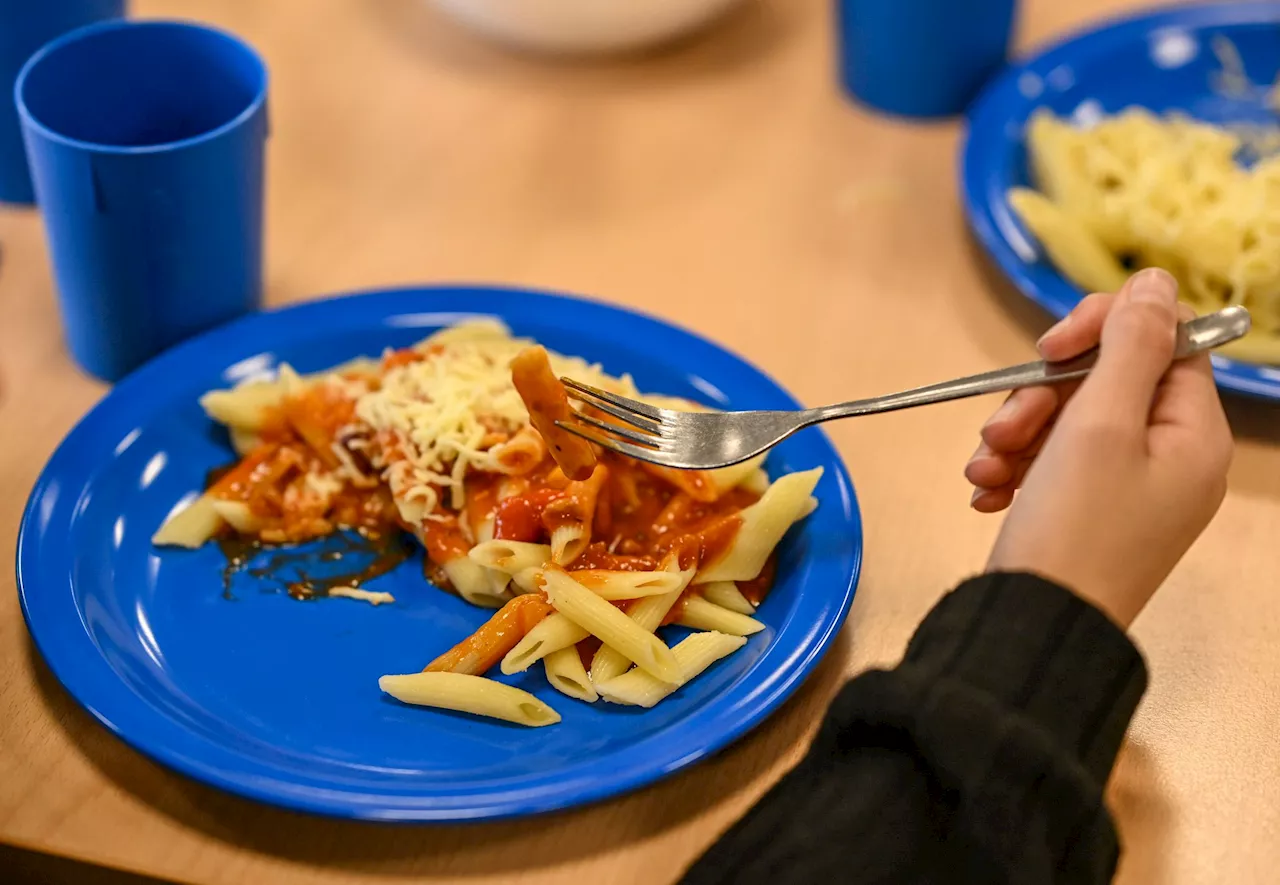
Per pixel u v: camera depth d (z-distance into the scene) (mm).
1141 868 845
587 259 1355
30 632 914
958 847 688
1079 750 707
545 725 905
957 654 729
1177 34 1606
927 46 1496
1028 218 1262
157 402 1113
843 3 1531
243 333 1180
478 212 1412
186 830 846
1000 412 926
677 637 970
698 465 946
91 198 1079
